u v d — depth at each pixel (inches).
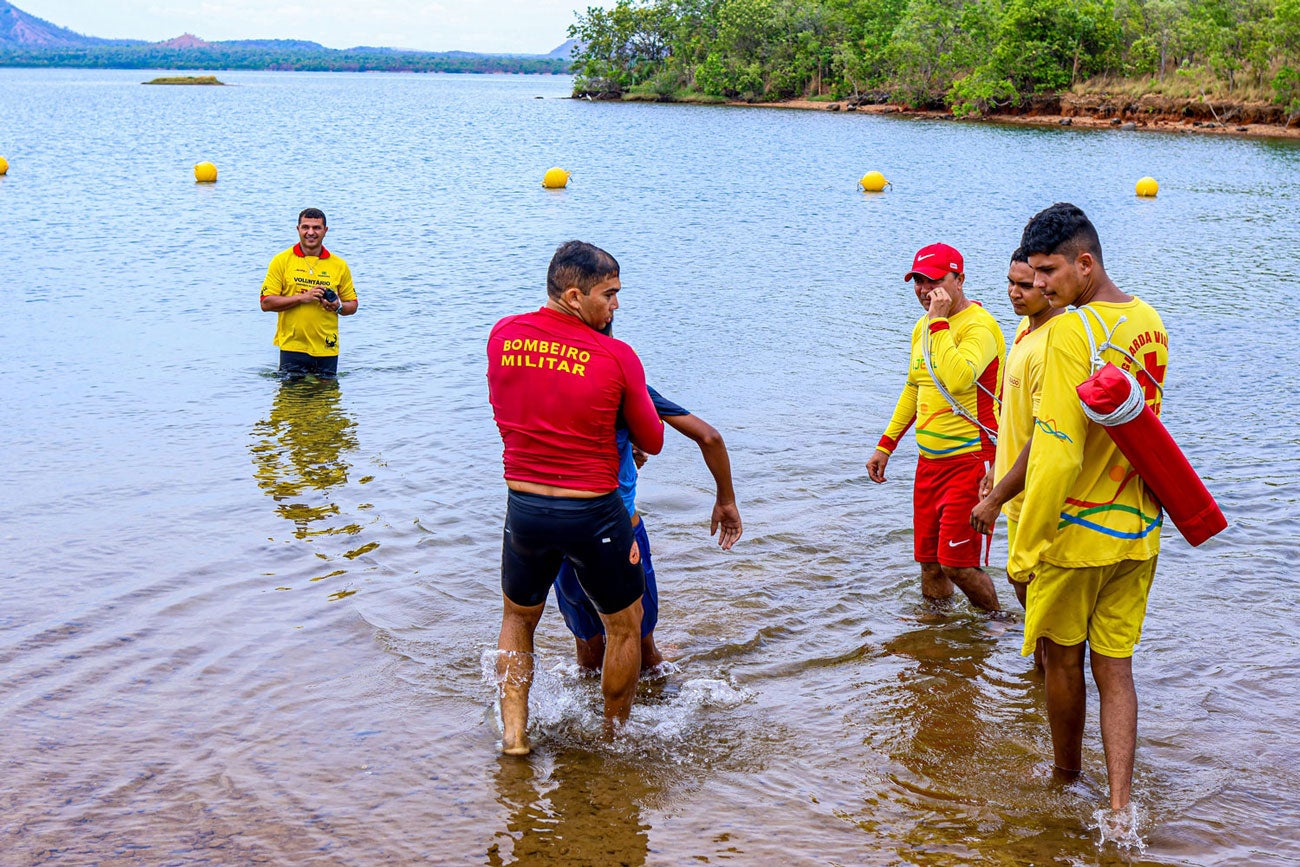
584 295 161.5
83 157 1446.9
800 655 201.8
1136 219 892.6
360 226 807.7
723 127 2314.2
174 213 866.1
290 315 388.2
